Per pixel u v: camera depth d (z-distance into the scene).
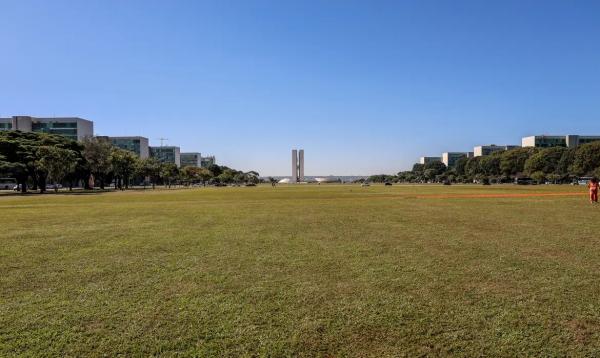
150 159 151.50
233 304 7.53
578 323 6.50
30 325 6.62
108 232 16.92
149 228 18.20
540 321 6.59
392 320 6.70
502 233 15.79
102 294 8.20
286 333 6.23
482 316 6.82
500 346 5.77
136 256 11.83
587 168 116.25
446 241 14.00
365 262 10.80
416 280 8.98
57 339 6.09
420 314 6.94
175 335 6.20
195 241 14.45
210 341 5.99
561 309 7.10
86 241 14.55
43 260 11.35
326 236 15.39
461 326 6.44
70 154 82.31
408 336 6.11
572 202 33.69
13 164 72.44
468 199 39.72
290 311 7.14
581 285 8.48
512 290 8.20
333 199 42.19
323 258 11.35
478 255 11.56
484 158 168.62
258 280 9.12
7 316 7.02
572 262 10.59
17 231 17.34
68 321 6.78
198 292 8.27
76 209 30.17
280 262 10.90
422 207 29.41
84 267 10.48
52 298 7.98
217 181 192.00
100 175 110.94
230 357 5.53
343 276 9.40
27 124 156.38
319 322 6.64
